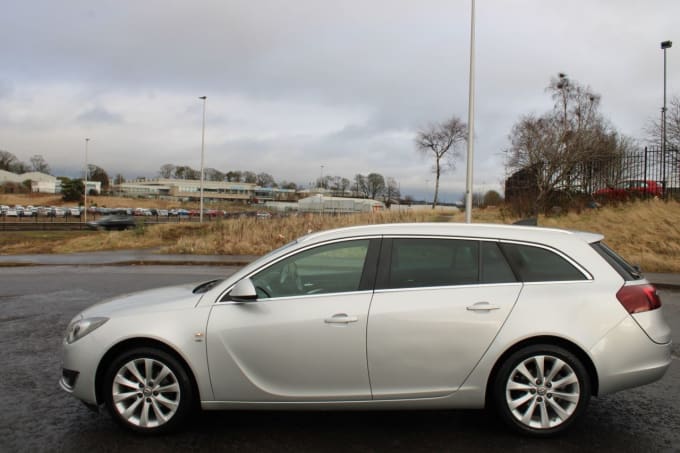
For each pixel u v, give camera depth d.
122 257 18.88
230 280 4.03
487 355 3.72
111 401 3.87
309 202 56.38
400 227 4.10
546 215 21.22
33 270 15.61
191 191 143.25
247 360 3.81
